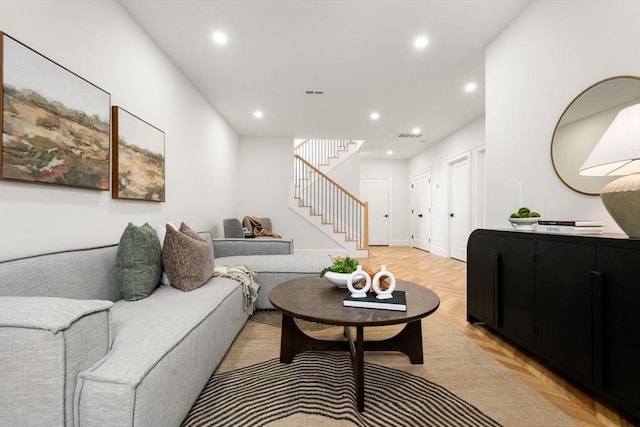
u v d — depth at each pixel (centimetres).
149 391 94
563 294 154
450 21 240
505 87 247
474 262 238
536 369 172
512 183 239
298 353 178
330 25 245
